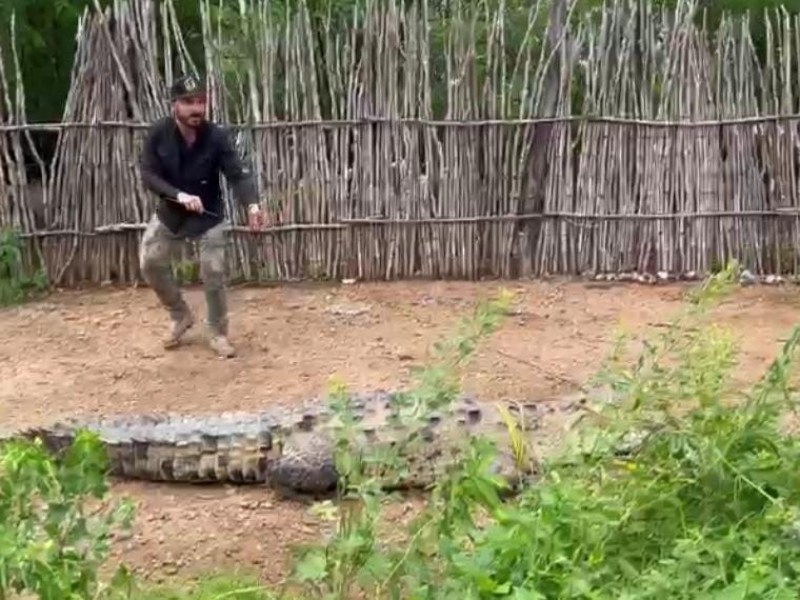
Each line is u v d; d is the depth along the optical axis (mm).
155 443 5504
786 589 3297
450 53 8977
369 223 9062
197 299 8492
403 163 9031
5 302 8477
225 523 5090
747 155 9086
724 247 9180
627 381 4336
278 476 5332
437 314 8211
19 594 3557
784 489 3889
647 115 9070
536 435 5148
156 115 8828
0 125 8695
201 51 9594
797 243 9148
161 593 4305
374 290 8844
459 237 9141
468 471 3688
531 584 3496
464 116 9016
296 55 8883
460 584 3488
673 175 9125
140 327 7871
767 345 7395
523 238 9227
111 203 8906
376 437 4867
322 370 7031
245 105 8906
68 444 5500
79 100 8789
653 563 3693
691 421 4164
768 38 8961
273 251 9078
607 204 9164
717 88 9031
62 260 8930
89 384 6812
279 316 8125
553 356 7238
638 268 9219
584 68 9047
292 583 4258
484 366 7023
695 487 3980
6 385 6793
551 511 3719
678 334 5793
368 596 3896
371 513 3668
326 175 9016
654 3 10070
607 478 4016
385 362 7172
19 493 3502
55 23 9711
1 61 8703
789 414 5059
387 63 8930
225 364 7141
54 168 8836
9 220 8789
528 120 9047
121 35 8766
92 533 3684
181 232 7059
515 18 9555
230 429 5555
